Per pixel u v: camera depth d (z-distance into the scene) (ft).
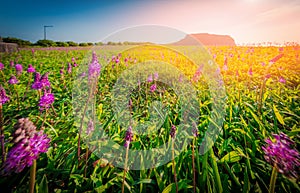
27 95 14.30
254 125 8.54
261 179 5.33
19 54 53.57
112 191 5.32
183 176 5.90
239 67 25.29
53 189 5.28
